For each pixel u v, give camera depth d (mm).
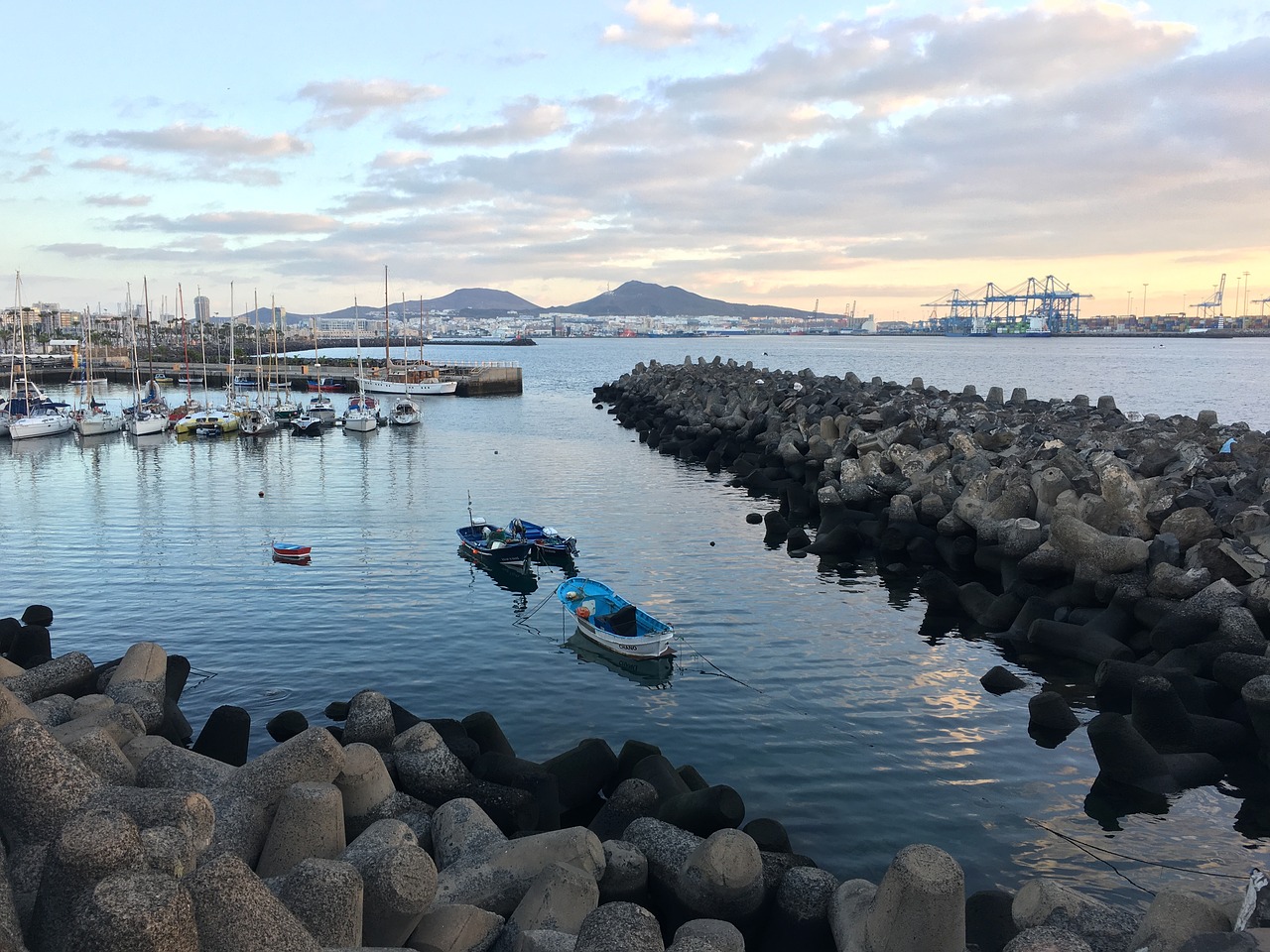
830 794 18359
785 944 12328
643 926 9438
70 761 11125
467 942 10922
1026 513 34344
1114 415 56656
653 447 70875
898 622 29016
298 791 12570
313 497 51094
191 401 95438
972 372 155000
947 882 10414
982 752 20156
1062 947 9539
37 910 8766
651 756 17422
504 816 15422
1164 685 19312
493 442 74688
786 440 54719
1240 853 16281
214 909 8562
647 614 28375
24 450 71500
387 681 24406
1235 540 26078
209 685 24016
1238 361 190750
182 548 38969
